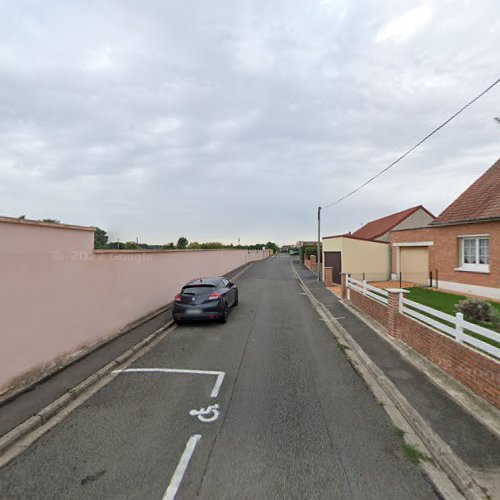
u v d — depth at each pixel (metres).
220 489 3.10
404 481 3.21
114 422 4.33
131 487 3.14
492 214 11.55
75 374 5.78
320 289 17.92
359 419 4.38
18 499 3.00
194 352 7.31
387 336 8.21
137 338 8.12
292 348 7.54
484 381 4.69
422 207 24.72
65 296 6.44
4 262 4.97
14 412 4.44
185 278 15.82
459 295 12.54
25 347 5.38
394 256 18.98
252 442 3.85
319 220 24.12
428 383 5.32
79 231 6.89
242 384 5.54
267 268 36.09
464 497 3.02
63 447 3.79
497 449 3.61
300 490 3.08
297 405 4.78
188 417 4.44
